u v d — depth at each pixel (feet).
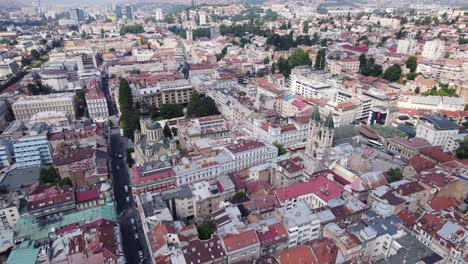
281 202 547.90
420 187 562.66
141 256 494.18
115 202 609.01
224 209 516.73
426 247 444.14
